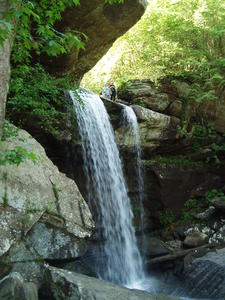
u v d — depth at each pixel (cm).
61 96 962
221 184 1364
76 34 1027
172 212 1281
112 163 1120
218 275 845
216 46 1495
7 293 454
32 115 866
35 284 536
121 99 1392
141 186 1234
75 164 1025
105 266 1009
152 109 1313
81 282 545
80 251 616
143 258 1097
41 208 586
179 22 1500
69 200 643
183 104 1380
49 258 573
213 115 1431
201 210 1289
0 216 532
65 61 1059
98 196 1064
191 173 1329
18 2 421
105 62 1722
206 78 1441
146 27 1551
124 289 589
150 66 1488
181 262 991
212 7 1464
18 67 855
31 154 520
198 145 1379
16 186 572
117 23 1088
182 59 1464
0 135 409
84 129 1017
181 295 870
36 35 878
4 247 517
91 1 963
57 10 656
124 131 1159
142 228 1210
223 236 1140
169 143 1298
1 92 406
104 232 1065
